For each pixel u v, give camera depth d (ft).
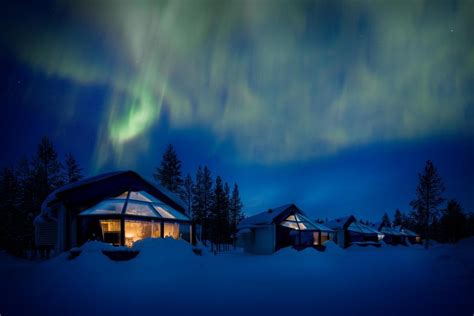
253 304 24.23
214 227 158.40
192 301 25.26
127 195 59.36
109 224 59.00
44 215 60.64
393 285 33.30
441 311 21.79
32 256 103.81
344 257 73.61
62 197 56.13
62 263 43.09
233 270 46.44
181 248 50.83
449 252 58.59
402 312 21.58
